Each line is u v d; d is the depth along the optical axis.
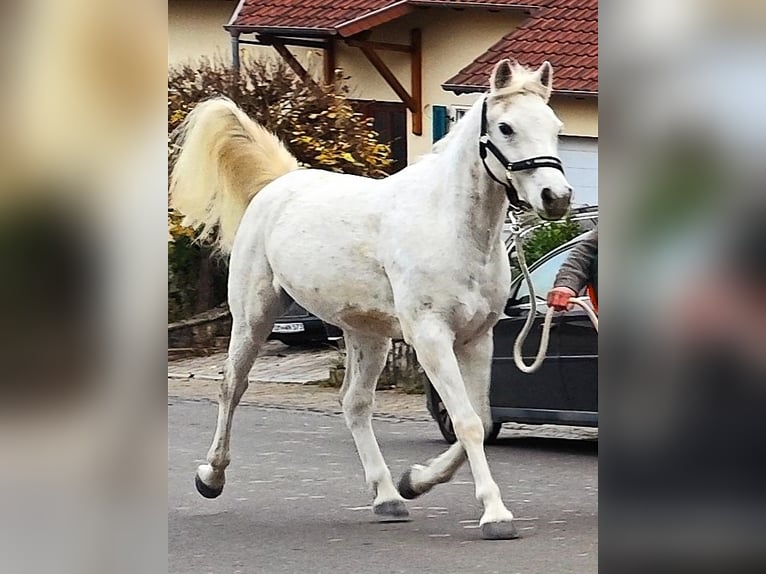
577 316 10.91
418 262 7.47
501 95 7.24
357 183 8.15
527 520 8.39
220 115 9.04
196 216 9.24
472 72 20.72
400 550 7.51
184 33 24.75
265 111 18.08
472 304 7.46
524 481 10.06
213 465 8.91
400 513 8.41
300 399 15.88
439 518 8.52
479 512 8.72
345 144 18.06
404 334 7.64
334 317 8.09
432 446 12.11
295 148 17.81
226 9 24.52
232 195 9.11
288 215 8.30
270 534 8.07
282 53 22.55
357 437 8.52
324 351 19.64
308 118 18.14
